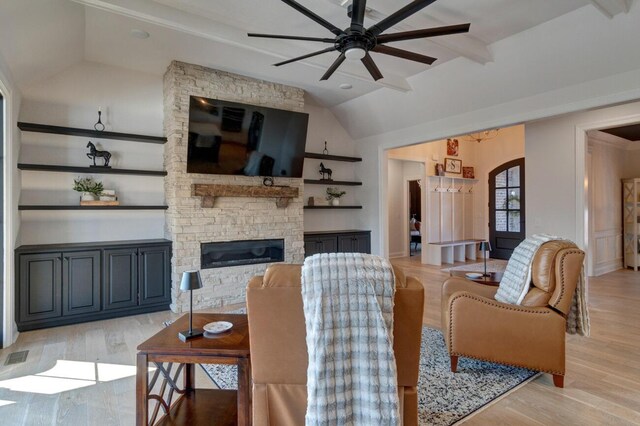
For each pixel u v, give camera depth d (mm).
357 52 2520
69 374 2732
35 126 3822
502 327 2592
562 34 3422
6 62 3133
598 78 3539
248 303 1560
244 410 1715
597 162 6781
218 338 1880
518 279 2799
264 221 4996
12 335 3348
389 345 1455
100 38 3764
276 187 4992
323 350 1413
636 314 4242
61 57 3895
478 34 3678
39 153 4066
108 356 3062
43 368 2830
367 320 1457
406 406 1618
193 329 2004
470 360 2980
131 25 3484
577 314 2691
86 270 3920
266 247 5031
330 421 1396
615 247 7246
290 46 4004
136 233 4645
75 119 4285
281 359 1594
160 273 4375
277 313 1554
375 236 6453
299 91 5273
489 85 4285
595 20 3199
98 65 4426
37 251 3650
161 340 1852
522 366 2559
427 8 3156
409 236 9281
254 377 1633
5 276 3262
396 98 5340
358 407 1428
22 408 2264
